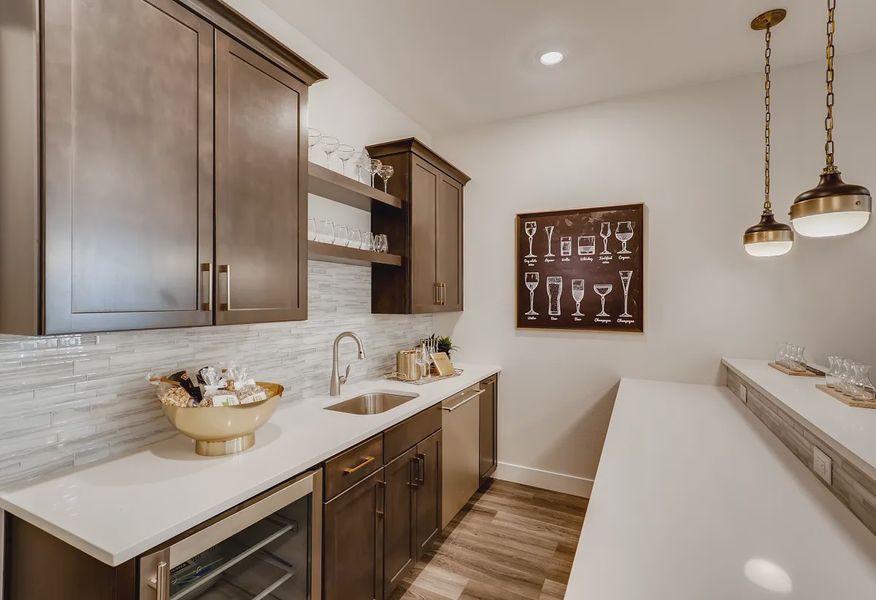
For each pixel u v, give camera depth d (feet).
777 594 2.61
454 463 8.38
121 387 4.79
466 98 9.57
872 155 7.62
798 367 7.00
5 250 3.45
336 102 8.06
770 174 8.29
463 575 7.09
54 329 3.32
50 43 3.31
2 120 3.43
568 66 8.22
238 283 4.89
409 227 8.57
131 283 3.86
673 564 2.93
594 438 9.87
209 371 5.02
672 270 9.10
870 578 2.79
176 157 4.24
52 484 4.03
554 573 7.14
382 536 6.07
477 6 6.49
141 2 3.94
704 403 7.42
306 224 5.86
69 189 3.42
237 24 4.83
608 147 9.68
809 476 4.48
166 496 3.82
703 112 8.86
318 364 7.62
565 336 10.14
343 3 6.45
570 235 10.00
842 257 7.84
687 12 6.57
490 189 10.92
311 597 4.76
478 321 11.07
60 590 3.42
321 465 4.92
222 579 4.42
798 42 7.35
